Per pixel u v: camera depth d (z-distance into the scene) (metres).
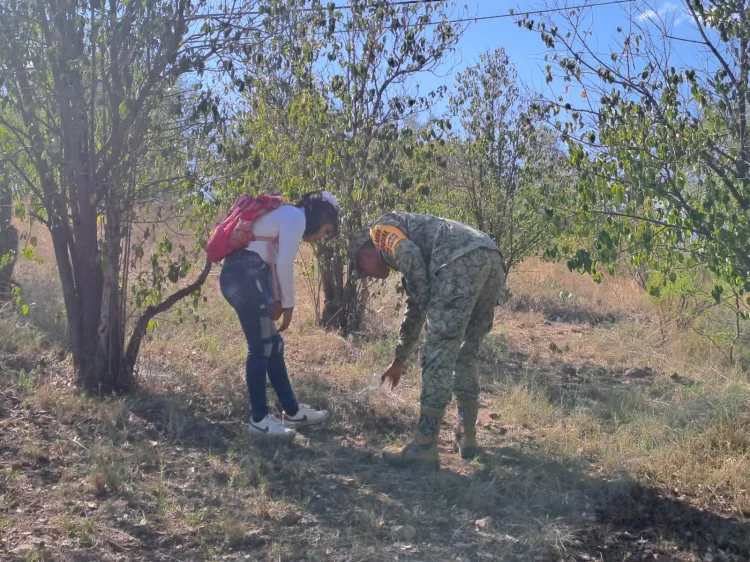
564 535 3.57
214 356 6.09
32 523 3.40
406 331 4.48
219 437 4.61
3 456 4.04
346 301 7.78
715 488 4.11
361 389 5.71
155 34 4.76
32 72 4.71
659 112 4.93
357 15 7.57
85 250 5.01
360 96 7.54
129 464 4.04
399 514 3.72
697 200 4.72
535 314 9.80
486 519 3.68
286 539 3.44
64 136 4.83
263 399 4.55
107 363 5.07
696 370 6.73
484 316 4.48
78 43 4.69
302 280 9.57
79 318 5.09
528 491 4.03
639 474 4.31
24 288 7.23
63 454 4.16
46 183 4.99
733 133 4.76
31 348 5.94
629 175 4.71
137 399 5.01
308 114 6.91
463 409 4.58
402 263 4.14
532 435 5.04
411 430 5.00
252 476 4.04
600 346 7.86
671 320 8.08
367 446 4.65
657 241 4.84
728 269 4.61
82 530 3.34
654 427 4.91
